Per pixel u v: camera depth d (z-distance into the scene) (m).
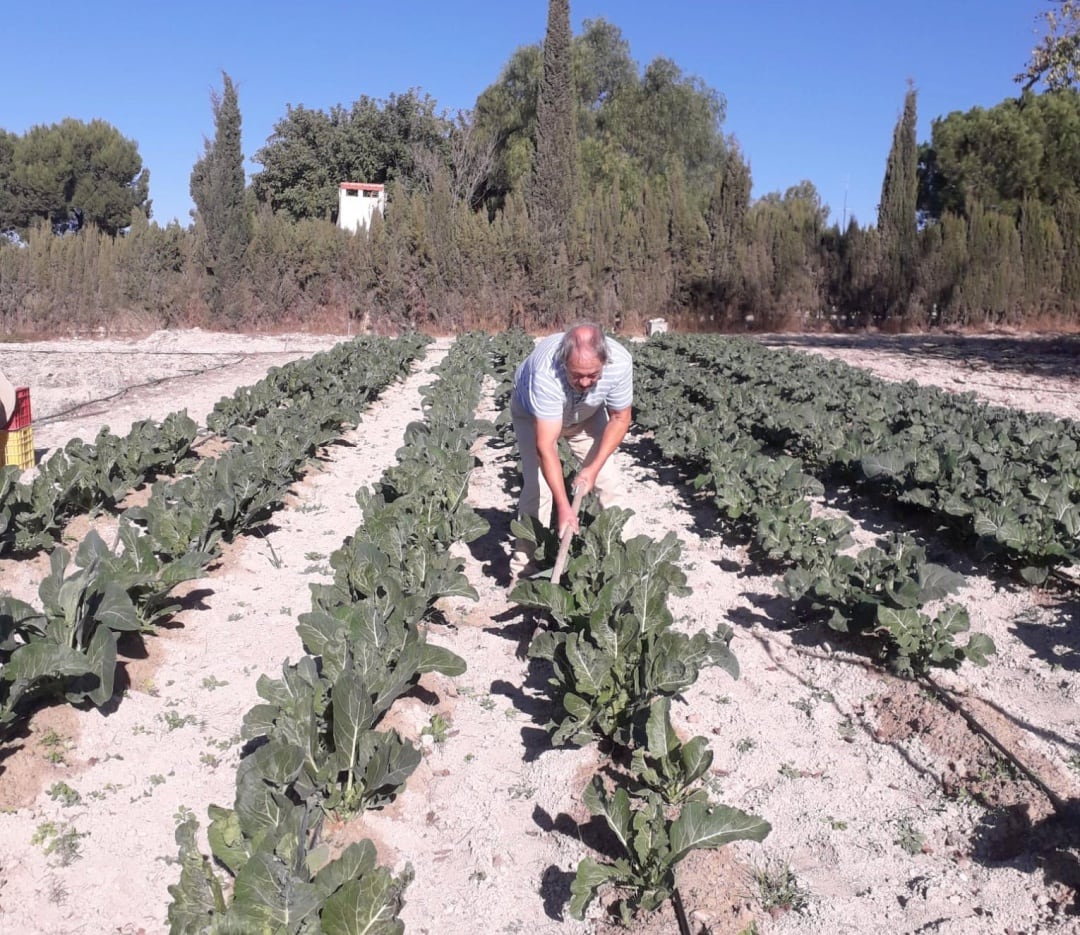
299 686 4.59
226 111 29.00
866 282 33.53
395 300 29.55
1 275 28.05
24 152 55.56
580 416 5.92
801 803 4.54
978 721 5.07
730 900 3.87
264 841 3.56
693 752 4.24
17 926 3.63
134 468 8.80
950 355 24.05
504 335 24.12
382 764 4.20
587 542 6.17
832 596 6.09
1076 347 26.25
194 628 6.19
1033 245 33.97
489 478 10.29
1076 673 5.67
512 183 44.19
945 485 7.88
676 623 6.50
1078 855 4.02
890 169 33.56
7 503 7.18
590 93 46.12
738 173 32.41
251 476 8.16
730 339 22.92
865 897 3.90
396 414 14.29
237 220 29.44
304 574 7.29
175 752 4.74
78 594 4.94
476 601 6.66
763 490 8.16
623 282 31.33
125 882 3.86
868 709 5.38
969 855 4.16
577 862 4.10
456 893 3.95
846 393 12.72
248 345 25.72
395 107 49.72
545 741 5.01
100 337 28.20
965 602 6.78
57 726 4.69
